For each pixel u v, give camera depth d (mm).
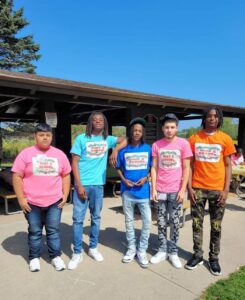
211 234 3445
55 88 5906
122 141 3621
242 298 2807
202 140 3418
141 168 3518
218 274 3297
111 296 2869
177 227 3555
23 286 3033
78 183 3453
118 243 4258
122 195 3648
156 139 8516
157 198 3561
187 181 3479
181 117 11711
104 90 6359
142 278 3227
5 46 25062
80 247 3553
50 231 3463
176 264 3484
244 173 8102
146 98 7219
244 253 3939
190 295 2898
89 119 3490
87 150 3455
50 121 6266
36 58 27312
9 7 25750
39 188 3334
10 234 4605
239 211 6355
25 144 22234
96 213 3637
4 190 6363
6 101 8422
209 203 3467
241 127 11375
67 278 3205
